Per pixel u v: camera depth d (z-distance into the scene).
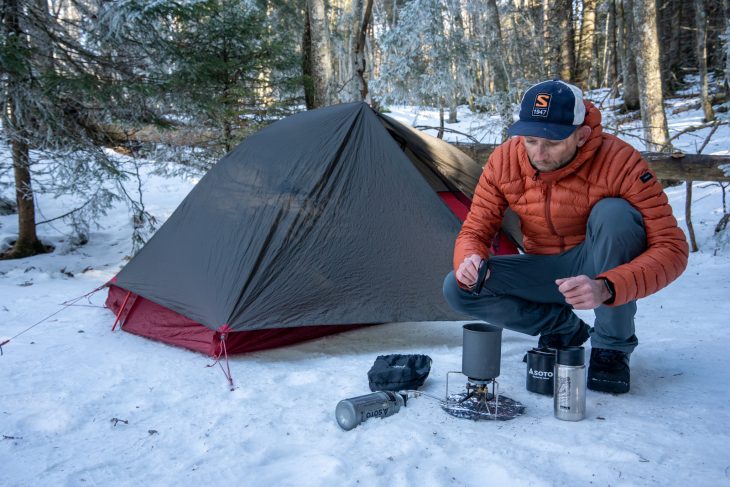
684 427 1.95
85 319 3.74
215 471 1.74
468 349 2.15
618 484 1.59
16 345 3.13
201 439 1.98
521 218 2.33
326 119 3.62
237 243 3.17
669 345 2.91
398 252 3.16
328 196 3.26
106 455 1.87
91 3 5.46
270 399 2.35
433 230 3.24
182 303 3.13
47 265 5.61
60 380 2.58
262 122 6.72
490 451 1.80
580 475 1.65
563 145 1.95
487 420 2.06
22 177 5.94
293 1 7.75
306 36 7.11
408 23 7.12
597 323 2.30
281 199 3.24
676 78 16.38
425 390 2.41
